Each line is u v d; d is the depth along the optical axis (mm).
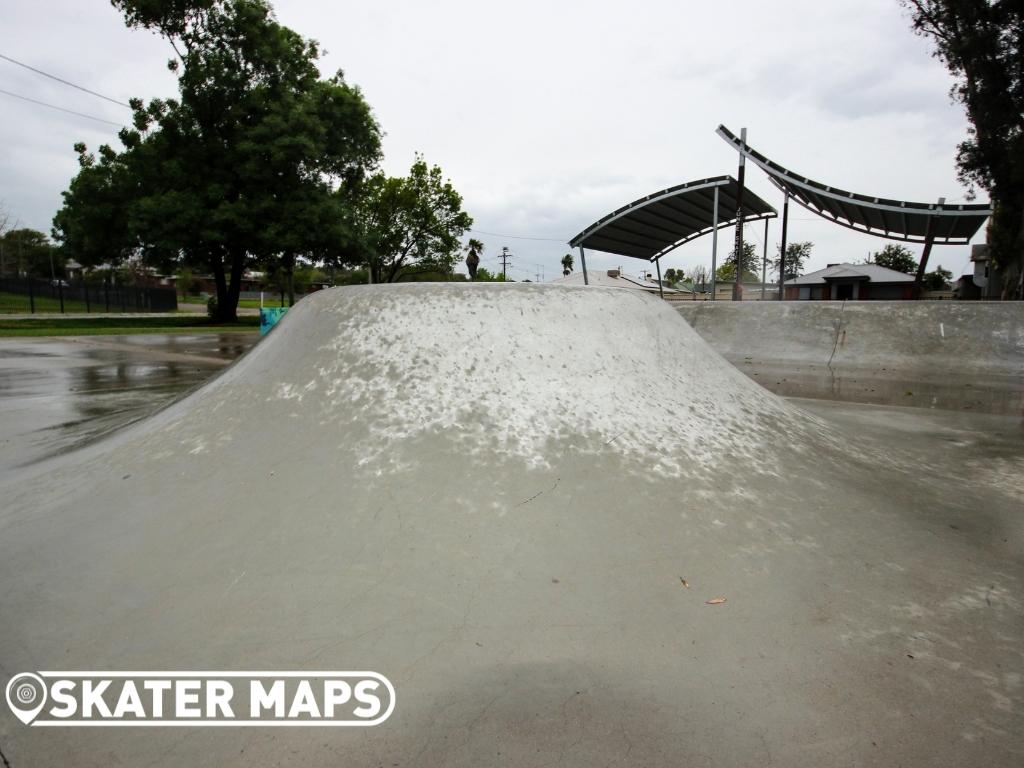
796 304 10688
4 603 1941
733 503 2449
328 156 23578
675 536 2203
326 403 2930
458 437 2650
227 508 2354
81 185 21375
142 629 1779
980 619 1892
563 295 3451
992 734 1425
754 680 1583
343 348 3223
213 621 1791
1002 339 8516
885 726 1442
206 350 11648
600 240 18797
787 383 7383
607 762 1323
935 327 9102
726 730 1417
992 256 17234
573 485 2434
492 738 1388
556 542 2131
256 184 21688
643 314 3670
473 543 2105
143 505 2475
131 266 58375
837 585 2027
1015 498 2969
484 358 3053
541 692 1525
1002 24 14289
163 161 21328
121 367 8875
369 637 1708
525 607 1833
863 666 1649
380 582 1926
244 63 22391
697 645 1706
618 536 2180
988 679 1619
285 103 21828
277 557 2059
